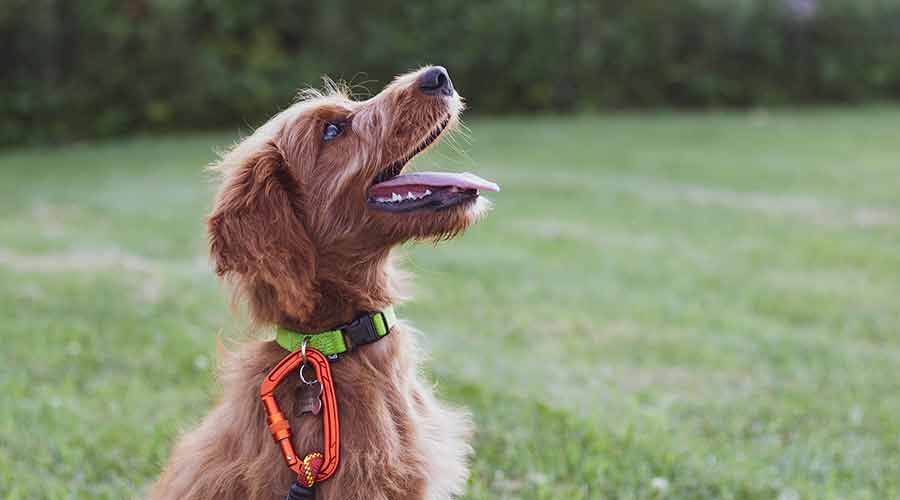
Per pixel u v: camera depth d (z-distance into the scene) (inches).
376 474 138.3
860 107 1018.1
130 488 198.5
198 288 360.8
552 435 224.7
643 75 1003.9
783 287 374.0
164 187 596.7
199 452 143.8
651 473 207.5
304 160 149.7
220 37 898.1
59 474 206.4
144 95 850.1
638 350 299.9
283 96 890.7
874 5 1024.2
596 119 930.1
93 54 828.0
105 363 278.2
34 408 237.5
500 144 772.0
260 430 141.1
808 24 1015.0
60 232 465.1
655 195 573.3
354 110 153.2
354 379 142.3
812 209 530.3
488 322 324.8
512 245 443.8
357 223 148.3
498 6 954.7
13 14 789.2
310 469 135.5
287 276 141.5
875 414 246.2
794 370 280.7
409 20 934.4
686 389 268.2
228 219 143.2
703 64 1013.2
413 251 425.7
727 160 697.0
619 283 380.2
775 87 1030.4
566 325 323.0
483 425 231.3
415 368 157.9
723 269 402.6
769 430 237.8
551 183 610.9
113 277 373.1
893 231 472.4
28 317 317.7
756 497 198.8
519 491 201.2
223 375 153.3
